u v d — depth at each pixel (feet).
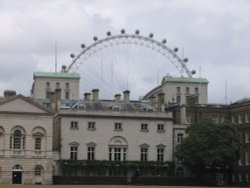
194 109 547.08
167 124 511.81
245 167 515.50
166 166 500.74
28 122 467.52
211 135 471.62
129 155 500.33
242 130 529.45
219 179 500.74
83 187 375.25
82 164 481.87
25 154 463.83
